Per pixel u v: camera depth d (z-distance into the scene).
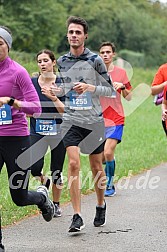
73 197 7.74
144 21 76.69
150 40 75.75
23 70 6.67
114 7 75.19
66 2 69.88
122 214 8.98
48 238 7.61
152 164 14.57
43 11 55.91
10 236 7.70
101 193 8.17
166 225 8.30
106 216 8.84
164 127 10.02
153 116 29.56
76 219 7.71
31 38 55.97
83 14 72.62
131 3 87.50
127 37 74.94
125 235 7.75
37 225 8.30
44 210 7.56
